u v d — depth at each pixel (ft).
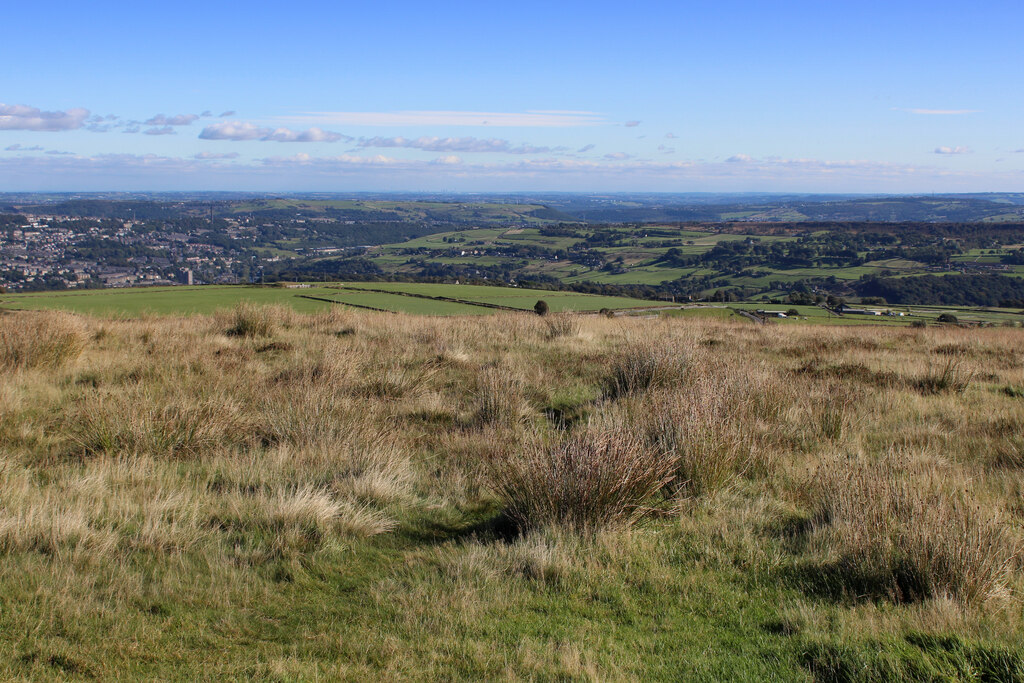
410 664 9.12
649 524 14.76
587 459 14.96
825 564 12.41
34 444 18.22
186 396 21.76
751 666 9.25
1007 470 17.48
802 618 10.43
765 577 12.10
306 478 16.71
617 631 10.23
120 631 9.79
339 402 21.88
